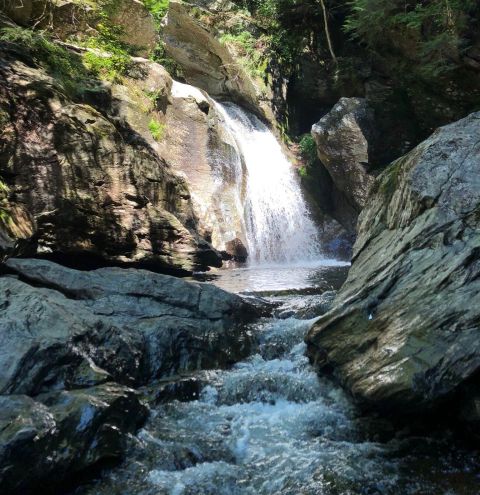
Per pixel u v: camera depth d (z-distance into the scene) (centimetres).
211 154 1330
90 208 907
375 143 1429
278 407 538
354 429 478
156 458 436
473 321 452
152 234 1004
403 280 541
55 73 1038
